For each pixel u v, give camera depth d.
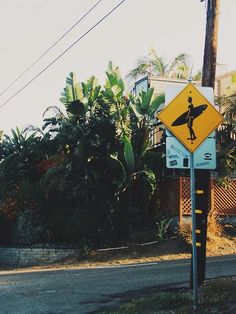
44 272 16.22
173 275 13.10
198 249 10.45
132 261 17.31
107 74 21.27
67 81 22.86
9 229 23.94
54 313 9.62
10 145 26.22
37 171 24.30
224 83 26.22
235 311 8.09
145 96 20.47
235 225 19.73
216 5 11.65
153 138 24.91
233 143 17.86
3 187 24.02
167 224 19.20
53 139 22.77
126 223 20.03
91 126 20.58
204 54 11.66
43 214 21.95
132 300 10.05
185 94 8.71
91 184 20.62
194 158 9.05
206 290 9.70
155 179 20.03
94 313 9.41
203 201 10.52
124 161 19.98
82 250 19.53
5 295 11.72
